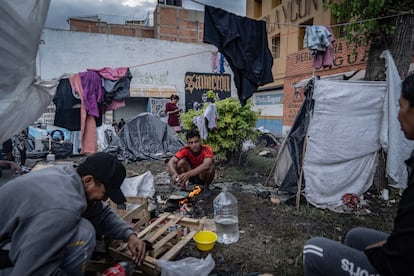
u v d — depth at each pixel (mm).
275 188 4875
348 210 3938
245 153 7117
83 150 4957
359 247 1655
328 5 4863
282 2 13469
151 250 2258
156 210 3621
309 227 3361
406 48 4355
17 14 1447
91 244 1511
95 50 13570
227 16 3939
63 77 4852
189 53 15141
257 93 15859
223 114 6312
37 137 9102
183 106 14820
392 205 4199
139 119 8820
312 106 3893
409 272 1054
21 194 1346
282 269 2486
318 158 3951
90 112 4855
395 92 3855
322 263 1403
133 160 7984
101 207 2025
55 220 1291
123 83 5125
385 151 4113
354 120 3947
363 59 8242
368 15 4320
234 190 4781
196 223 2955
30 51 1749
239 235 3125
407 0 4172
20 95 2078
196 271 2137
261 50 4180
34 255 1231
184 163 4352
